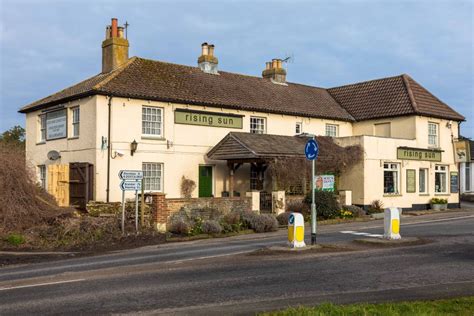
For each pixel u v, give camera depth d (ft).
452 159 111.14
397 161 98.63
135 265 40.42
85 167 74.69
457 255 41.98
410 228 65.62
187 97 83.46
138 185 61.57
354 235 58.90
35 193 63.36
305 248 45.91
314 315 22.40
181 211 67.15
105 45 88.12
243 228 68.54
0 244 54.90
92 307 26.21
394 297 26.89
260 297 27.78
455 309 23.29
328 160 89.04
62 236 57.82
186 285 31.48
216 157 83.30
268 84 105.50
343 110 110.42
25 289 31.30
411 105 102.47
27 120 94.27
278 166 81.46
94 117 75.46
